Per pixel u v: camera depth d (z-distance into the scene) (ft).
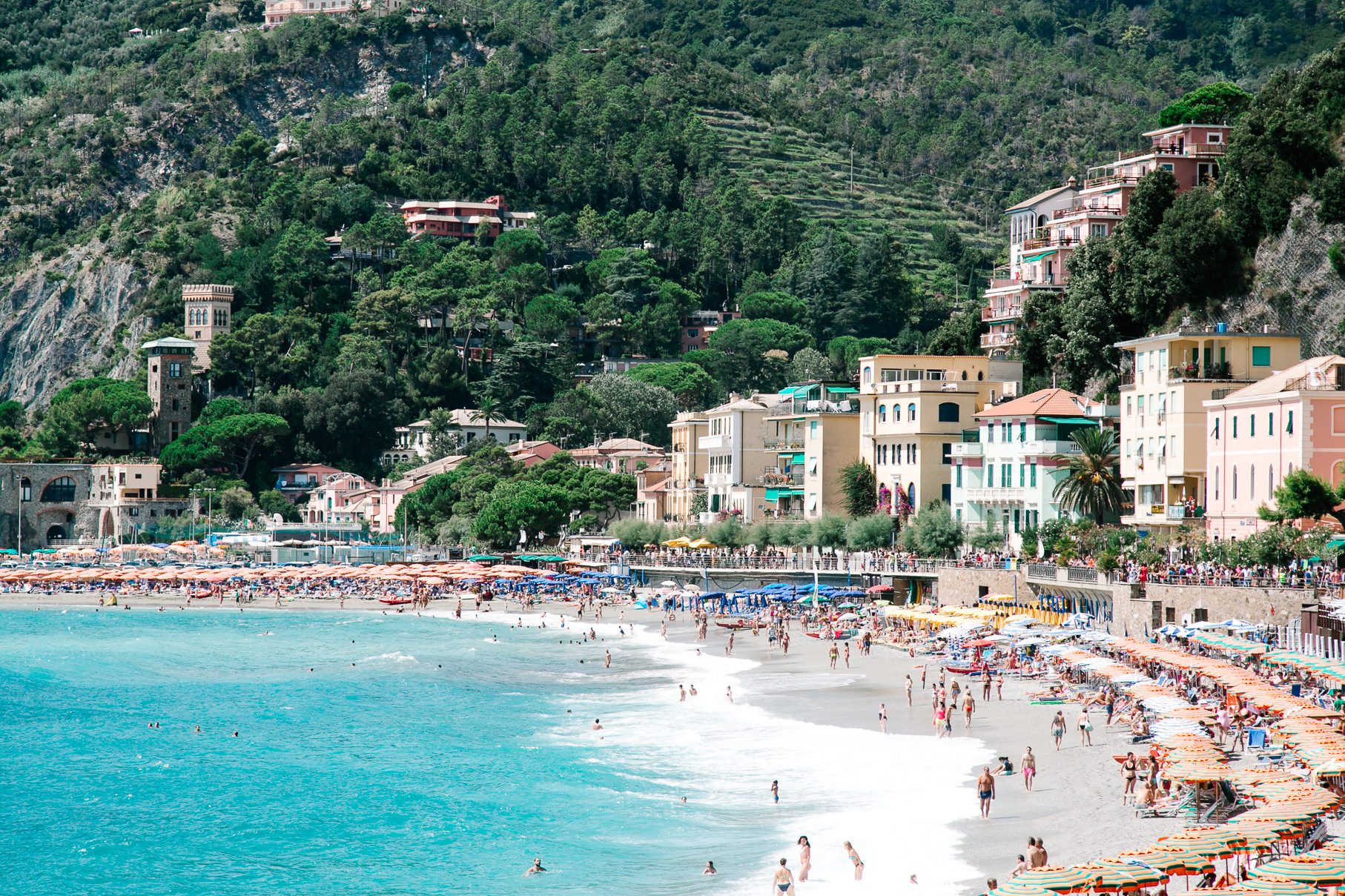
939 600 468.75
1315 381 382.22
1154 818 219.00
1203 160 650.84
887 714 327.06
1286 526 358.64
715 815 245.65
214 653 506.48
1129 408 466.29
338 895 214.28
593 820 246.47
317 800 271.28
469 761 300.20
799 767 276.41
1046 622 399.03
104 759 315.58
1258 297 506.48
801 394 651.25
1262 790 195.21
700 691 378.94
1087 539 423.23
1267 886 159.12
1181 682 307.17
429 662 467.93
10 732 349.61
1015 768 263.90
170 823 258.78
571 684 409.69
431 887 215.10
